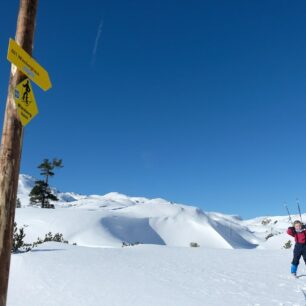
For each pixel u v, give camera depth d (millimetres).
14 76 4340
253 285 11367
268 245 52438
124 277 12641
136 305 9547
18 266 13648
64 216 52688
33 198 63312
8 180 4164
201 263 15891
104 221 54625
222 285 11422
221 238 62594
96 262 15375
